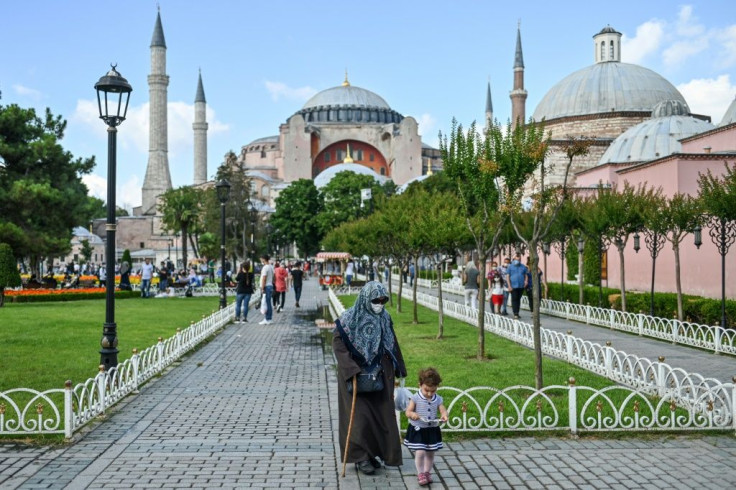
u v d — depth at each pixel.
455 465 7.00
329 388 11.12
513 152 11.41
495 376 11.59
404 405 6.88
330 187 87.81
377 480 6.55
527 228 23.70
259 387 11.20
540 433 8.09
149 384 11.43
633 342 16.19
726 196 15.15
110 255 10.92
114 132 11.19
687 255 25.67
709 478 6.57
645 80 56.00
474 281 22.94
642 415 8.73
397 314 25.14
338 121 138.38
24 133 36.72
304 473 6.75
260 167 138.00
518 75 76.50
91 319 21.59
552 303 23.98
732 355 13.91
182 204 67.50
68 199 36.62
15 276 26.25
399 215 23.38
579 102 56.06
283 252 103.06
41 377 11.41
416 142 129.38
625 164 39.59
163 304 29.80
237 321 23.11
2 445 7.61
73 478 6.52
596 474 6.70
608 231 20.03
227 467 6.91
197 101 135.00
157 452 7.41
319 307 29.97
